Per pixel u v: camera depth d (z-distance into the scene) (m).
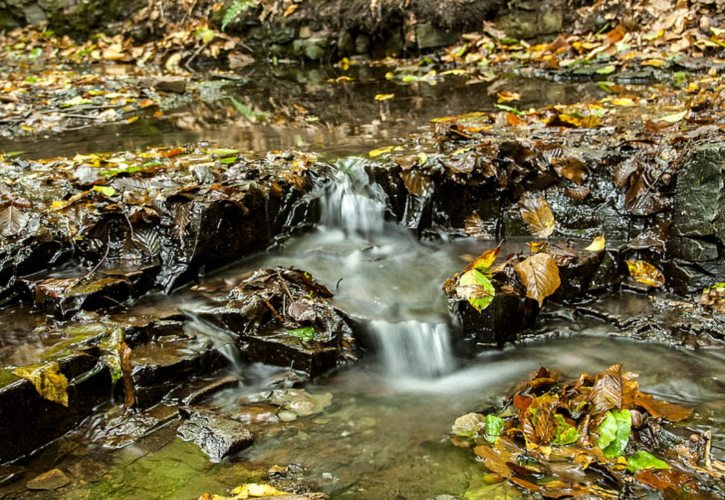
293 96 2.77
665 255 1.76
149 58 3.70
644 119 2.07
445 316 1.65
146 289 1.71
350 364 1.63
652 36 2.77
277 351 1.60
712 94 2.13
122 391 1.52
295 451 1.43
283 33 3.53
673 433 1.42
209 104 2.71
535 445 1.39
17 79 3.22
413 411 1.51
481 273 1.67
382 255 1.84
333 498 1.34
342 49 3.46
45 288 1.65
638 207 1.79
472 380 1.59
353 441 1.45
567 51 2.92
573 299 1.73
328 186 1.94
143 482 1.37
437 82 2.83
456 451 1.42
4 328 1.59
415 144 2.02
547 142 1.90
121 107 2.72
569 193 1.85
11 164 2.05
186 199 1.76
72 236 1.74
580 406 1.44
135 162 2.04
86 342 1.53
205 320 1.65
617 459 1.37
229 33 3.67
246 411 1.51
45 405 1.44
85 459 1.42
